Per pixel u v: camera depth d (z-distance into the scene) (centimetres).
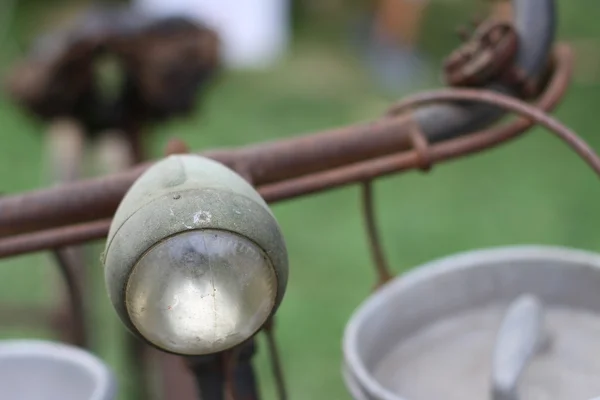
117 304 66
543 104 97
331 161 94
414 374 92
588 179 454
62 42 202
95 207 90
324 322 335
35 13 729
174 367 155
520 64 97
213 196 66
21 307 182
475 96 94
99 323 254
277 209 432
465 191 448
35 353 96
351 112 566
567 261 96
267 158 93
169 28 206
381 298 95
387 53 648
